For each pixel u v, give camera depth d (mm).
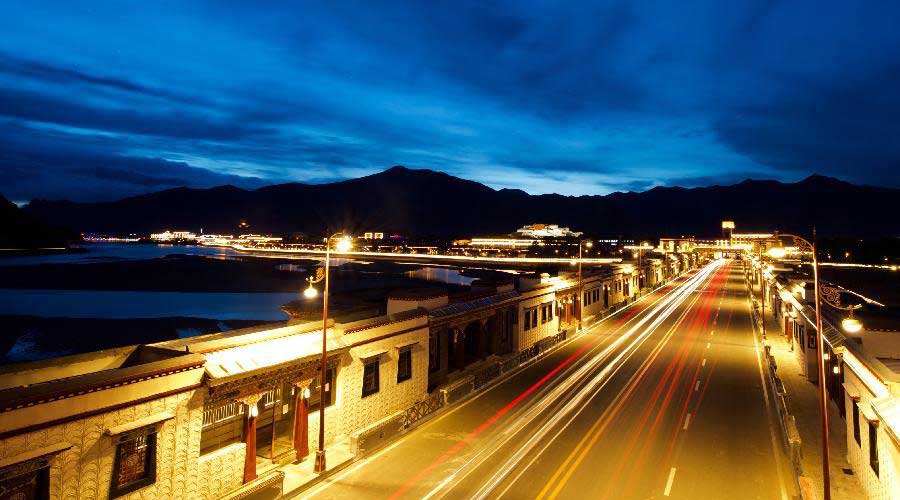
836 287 33938
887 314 25625
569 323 52469
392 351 25406
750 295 82750
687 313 64125
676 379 32062
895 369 21516
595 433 22750
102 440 13453
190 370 15648
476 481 18047
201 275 147375
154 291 106812
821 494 17359
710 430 23062
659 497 16828
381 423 21734
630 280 84188
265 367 17656
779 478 18281
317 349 20578
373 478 18344
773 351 40812
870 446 16844
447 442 21781
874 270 96375
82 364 15328
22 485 11961
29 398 11945
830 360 25531
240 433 18422
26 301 88000
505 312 39312
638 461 19703
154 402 14711
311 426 20500
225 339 17891
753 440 21891
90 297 95062
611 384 30922
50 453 12219
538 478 18234
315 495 17047
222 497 16406
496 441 21875
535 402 27359
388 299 29250
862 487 17672
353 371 22750
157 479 14695
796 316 36875
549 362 36938
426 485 17766
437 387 29516
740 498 16781
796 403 27281
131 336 58625
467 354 35375
